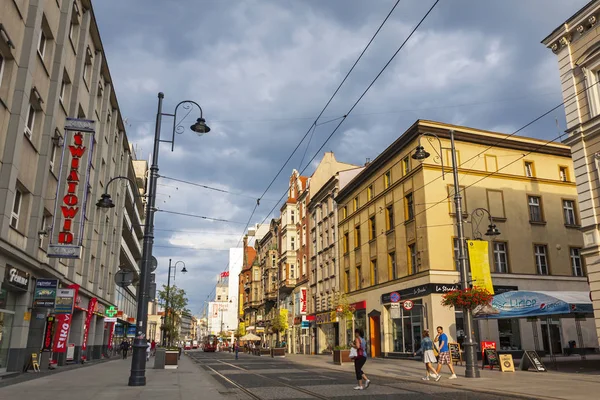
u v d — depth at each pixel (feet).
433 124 97.66
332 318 126.31
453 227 94.12
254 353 181.78
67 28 70.23
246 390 44.65
